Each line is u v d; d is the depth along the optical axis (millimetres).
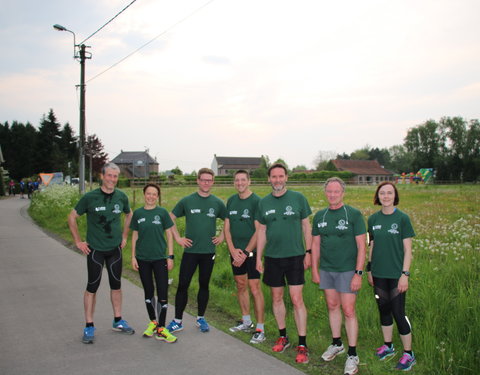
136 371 3838
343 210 4211
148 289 4859
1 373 3781
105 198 4824
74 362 4043
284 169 4484
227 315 5750
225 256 8922
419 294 5188
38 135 74812
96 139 70688
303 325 4281
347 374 3840
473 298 4812
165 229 5031
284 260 4410
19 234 13828
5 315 5555
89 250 4738
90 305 4684
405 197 26828
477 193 30531
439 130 86000
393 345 4465
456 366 3770
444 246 8039
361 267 4035
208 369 3896
